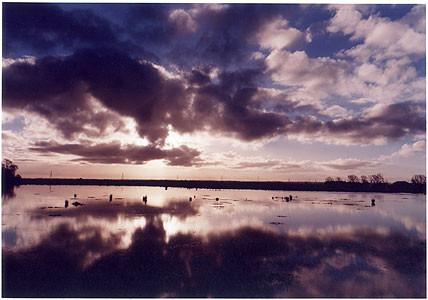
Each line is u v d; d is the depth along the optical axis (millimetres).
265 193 92500
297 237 28078
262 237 27750
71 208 43625
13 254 21453
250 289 16250
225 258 21266
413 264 20500
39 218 34688
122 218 36031
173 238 26594
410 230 32000
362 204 57750
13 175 108000
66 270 18641
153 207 47344
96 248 23172
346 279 17797
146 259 20766
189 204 53438
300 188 125250
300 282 17328
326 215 41875
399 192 104750
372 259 21547
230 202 58312
